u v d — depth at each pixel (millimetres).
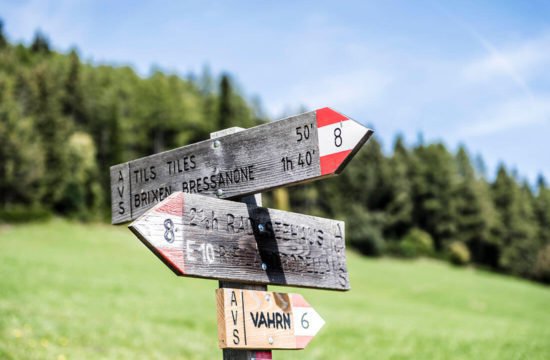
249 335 4770
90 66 164500
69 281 30172
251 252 4902
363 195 114000
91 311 22266
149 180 5359
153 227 4324
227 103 123688
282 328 5000
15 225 59562
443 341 22234
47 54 170750
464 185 120062
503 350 19766
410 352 19844
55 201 81562
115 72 163000
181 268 4422
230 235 4797
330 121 4672
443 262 99062
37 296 23953
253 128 5000
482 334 24734
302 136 4777
